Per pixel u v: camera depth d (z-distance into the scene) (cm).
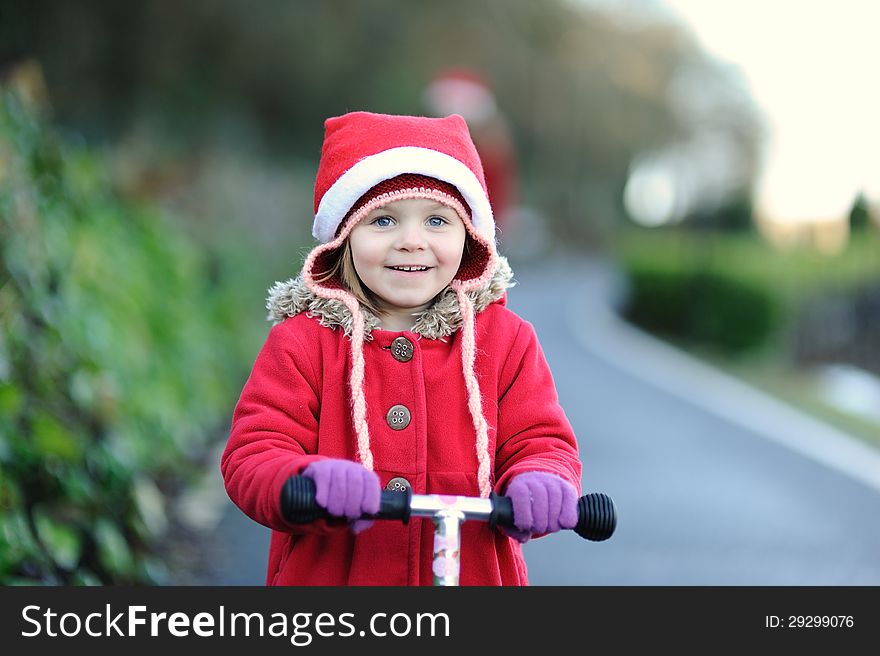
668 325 3269
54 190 1016
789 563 988
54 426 769
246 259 2280
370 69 4631
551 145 10038
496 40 6644
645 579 913
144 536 841
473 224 473
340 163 467
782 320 2880
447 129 476
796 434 1714
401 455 446
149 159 2462
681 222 4103
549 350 2664
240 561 911
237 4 3288
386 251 457
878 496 1305
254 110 4247
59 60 2466
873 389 2584
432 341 464
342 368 456
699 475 1366
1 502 657
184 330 1447
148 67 2953
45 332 843
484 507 404
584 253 10500
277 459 420
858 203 3897
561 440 464
